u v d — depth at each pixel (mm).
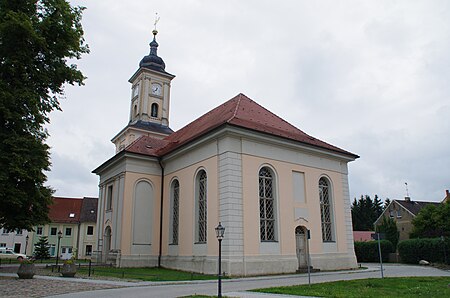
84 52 22469
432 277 20047
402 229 59688
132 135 41188
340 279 19375
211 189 23625
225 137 23047
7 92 18547
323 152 27875
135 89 45656
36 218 21688
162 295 13133
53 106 21594
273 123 27812
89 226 58438
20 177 19562
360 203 83250
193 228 24844
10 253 47500
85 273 21578
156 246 28531
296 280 18938
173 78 46000
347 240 28250
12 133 19297
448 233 43312
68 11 21516
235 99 30656
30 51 20031
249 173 23312
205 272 22719
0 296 12750
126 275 20797
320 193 27891
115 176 30594
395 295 12750
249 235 22250
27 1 20562
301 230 25547
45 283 16328
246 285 16688
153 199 29297
